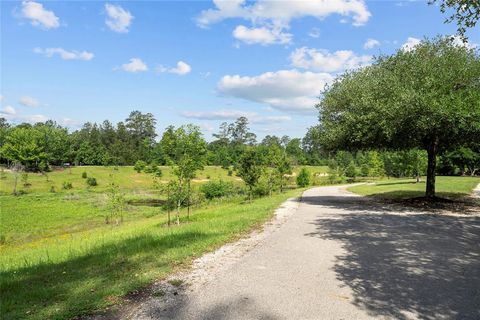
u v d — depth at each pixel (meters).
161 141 18.56
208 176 69.31
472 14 11.27
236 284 6.14
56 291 5.75
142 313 4.90
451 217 14.57
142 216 32.66
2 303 5.26
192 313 4.91
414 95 16.00
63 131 96.69
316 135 21.53
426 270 7.00
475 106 15.29
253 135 129.38
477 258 7.93
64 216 32.66
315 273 6.80
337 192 33.53
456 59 17.72
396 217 14.63
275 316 4.84
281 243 9.59
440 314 4.95
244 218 14.07
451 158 56.69
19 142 73.38
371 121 17.81
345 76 21.19
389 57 19.45
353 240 9.97
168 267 7.08
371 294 5.68
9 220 30.06
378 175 68.69
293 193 33.59
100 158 98.06
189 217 20.06
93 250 9.59
